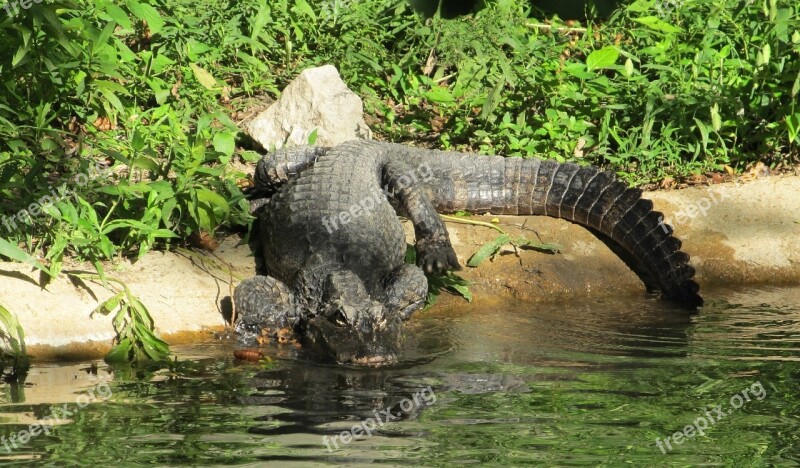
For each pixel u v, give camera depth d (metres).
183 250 10.73
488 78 14.36
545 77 14.26
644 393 7.74
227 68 14.33
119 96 13.02
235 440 6.57
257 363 8.80
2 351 8.73
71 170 11.35
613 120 14.05
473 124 14.33
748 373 8.29
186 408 7.30
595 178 12.30
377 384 8.06
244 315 9.88
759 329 9.94
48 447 6.38
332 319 9.48
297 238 10.71
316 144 13.18
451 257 11.38
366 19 15.34
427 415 7.18
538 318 10.55
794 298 11.36
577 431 6.83
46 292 9.33
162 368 8.56
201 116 13.05
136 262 10.26
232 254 11.19
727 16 14.96
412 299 10.41
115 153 10.42
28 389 7.81
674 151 13.66
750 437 6.73
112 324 9.27
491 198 12.55
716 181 13.36
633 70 14.21
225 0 14.93
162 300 9.84
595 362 8.72
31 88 11.69
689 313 10.73
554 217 12.55
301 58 15.09
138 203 10.73
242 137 13.57
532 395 7.70
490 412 7.27
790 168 13.73
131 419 7.01
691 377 8.19
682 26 15.50
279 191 11.52
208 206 10.32
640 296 11.59
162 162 11.99
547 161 12.68
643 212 11.84
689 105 13.96
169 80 13.84
